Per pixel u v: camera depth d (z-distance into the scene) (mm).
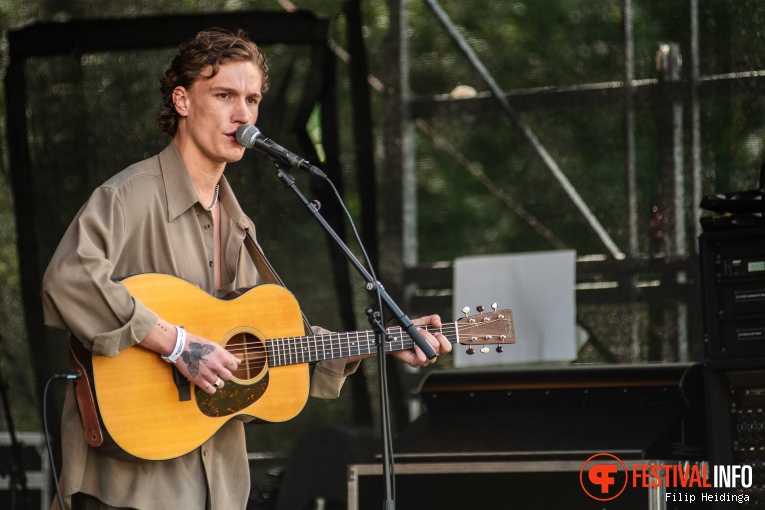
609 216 16125
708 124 15164
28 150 16109
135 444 8086
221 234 9008
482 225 17172
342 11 16562
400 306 16906
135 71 16016
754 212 10484
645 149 15773
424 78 17375
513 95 16750
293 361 8961
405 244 17094
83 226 8047
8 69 16188
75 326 7887
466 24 17438
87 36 16094
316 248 16062
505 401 11922
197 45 8602
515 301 15914
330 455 14609
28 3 16875
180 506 8250
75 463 8125
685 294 15266
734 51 14984
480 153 17109
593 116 16234
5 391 14875
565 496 10523
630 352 15508
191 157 8711
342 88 17125
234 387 8594
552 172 16547
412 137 17375
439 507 10891
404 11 17375
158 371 8242
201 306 8570
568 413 11570
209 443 8531
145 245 8477
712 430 10383
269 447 15914
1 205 17547
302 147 15992
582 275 15969
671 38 15523
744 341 10383
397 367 16391
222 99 8602
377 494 11141
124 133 16000
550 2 16812
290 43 15977
